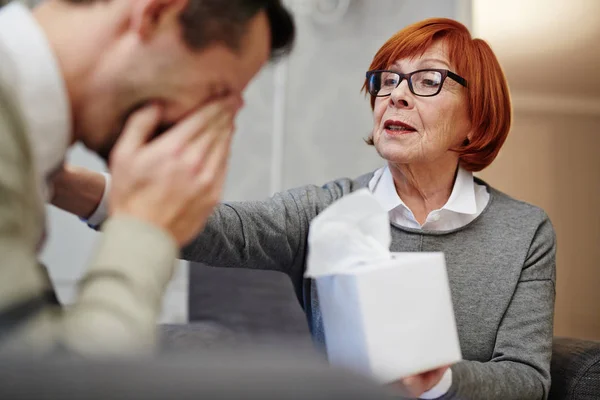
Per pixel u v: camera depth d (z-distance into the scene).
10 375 0.22
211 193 0.61
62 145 0.58
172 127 0.61
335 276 0.76
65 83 0.56
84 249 3.02
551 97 2.81
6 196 0.43
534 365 1.13
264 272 1.89
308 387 0.23
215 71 0.59
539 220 1.27
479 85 1.26
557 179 2.79
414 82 1.24
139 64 0.57
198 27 0.56
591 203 2.78
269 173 3.22
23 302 0.39
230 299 1.87
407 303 0.73
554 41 2.81
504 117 1.30
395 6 3.21
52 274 2.99
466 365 0.97
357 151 3.25
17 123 0.45
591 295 2.77
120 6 0.57
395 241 1.27
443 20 1.29
